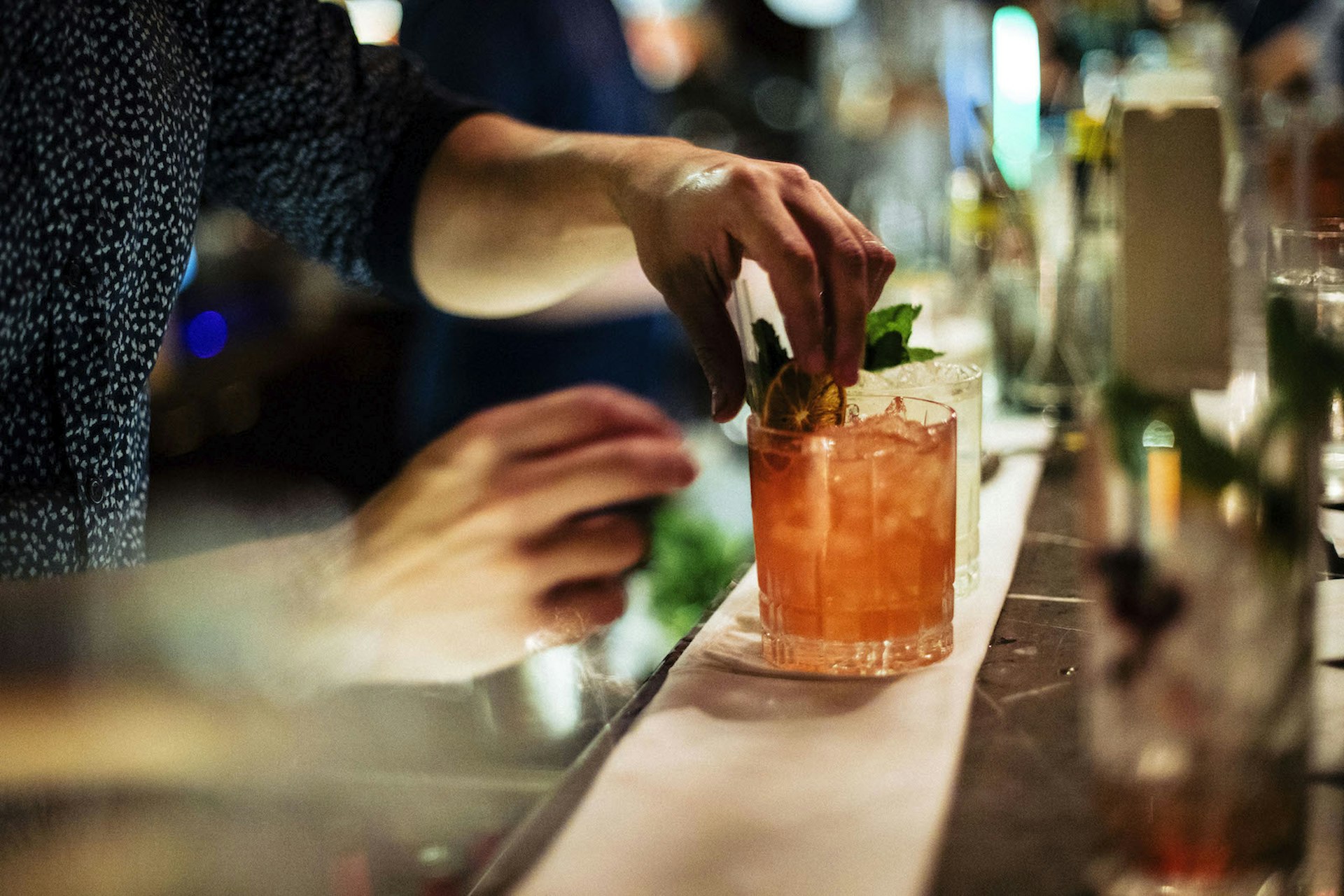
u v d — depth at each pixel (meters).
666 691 0.58
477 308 0.95
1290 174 0.88
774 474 0.58
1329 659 0.55
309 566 0.71
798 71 4.07
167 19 0.76
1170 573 0.42
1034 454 0.91
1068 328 0.99
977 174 1.16
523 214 0.82
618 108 1.42
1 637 0.64
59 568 0.71
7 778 0.62
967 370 0.68
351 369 2.78
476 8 1.32
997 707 0.55
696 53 3.43
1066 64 1.40
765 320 0.60
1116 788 0.43
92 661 0.65
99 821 0.61
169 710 0.63
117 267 0.71
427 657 0.66
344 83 0.88
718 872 0.44
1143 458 0.42
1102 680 0.43
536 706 0.62
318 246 0.93
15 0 0.67
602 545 0.72
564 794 0.50
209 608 0.68
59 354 0.70
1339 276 0.73
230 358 2.52
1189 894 0.43
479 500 0.74
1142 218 0.71
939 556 0.58
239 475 2.39
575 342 1.43
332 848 0.57
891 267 0.61
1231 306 0.70
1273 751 0.42
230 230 2.65
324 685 0.63
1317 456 0.43
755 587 0.70
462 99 0.94
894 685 0.56
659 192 0.66
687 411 2.32
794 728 0.53
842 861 0.44
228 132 0.88
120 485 0.74
